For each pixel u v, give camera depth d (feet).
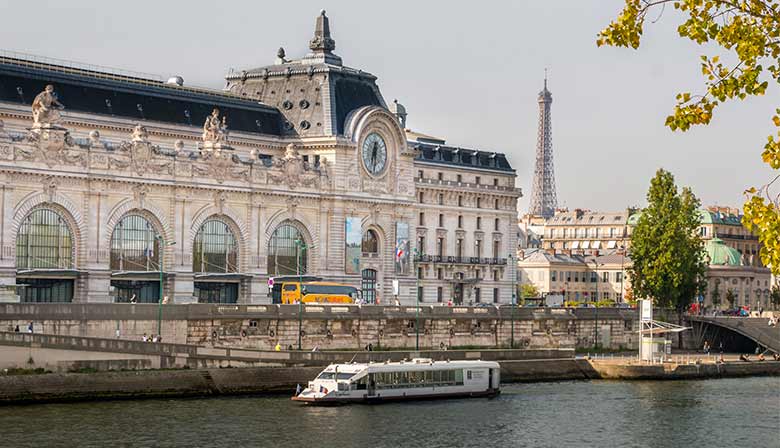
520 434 395.14
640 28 180.45
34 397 414.41
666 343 597.93
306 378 468.75
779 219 183.32
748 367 588.09
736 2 179.52
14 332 422.41
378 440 375.25
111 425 380.37
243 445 359.46
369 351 513.04
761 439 399.03
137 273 609.01
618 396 488.85
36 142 579.48
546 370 540.11
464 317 591.78
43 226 586.45
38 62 629.51
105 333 476.54
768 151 181.78
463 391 469.98
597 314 646.33
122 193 611.88
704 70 181.06
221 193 651.66
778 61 178.60
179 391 442.09
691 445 387.34
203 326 504.02
